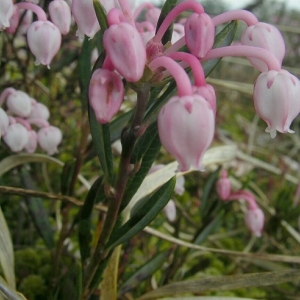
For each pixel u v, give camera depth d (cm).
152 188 6
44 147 7
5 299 5
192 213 11
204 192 8
